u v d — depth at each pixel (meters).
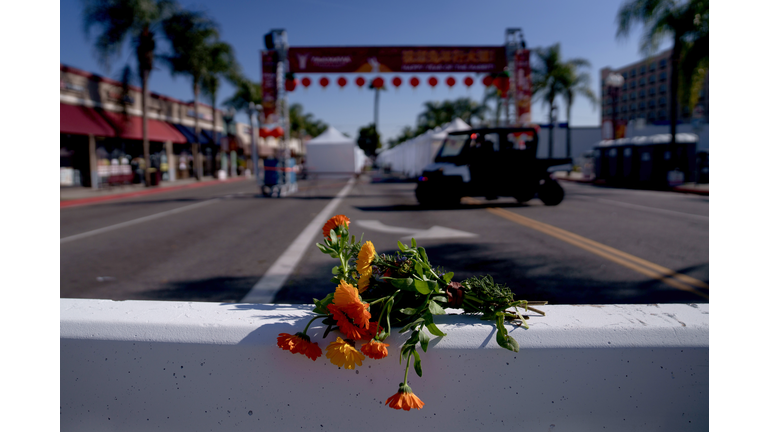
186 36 21.08
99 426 1.36
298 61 15.66
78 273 5.13
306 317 1.44
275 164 15.59
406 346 1.28
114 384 1.35
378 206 12.17
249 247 6.57
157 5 20.44
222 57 27.95
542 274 4.77
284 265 5.36
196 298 4.12
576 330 1.32
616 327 1.33
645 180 20.23
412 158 29.31
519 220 9.09
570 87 30.80
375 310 1.40
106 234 7.92
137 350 1.34
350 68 15.80
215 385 1.34
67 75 18.91
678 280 4.49
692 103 18.20
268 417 1.34
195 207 12.48
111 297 4.21
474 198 14.45
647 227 8.02
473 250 6.07
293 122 58.47
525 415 1.32
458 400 1.32
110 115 21.36
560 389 1.31
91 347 1.34
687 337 1.31
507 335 1.30
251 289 4.37
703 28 16.92
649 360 1.31
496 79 16.56
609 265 5.15
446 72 16.05
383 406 1.33
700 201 12.95
